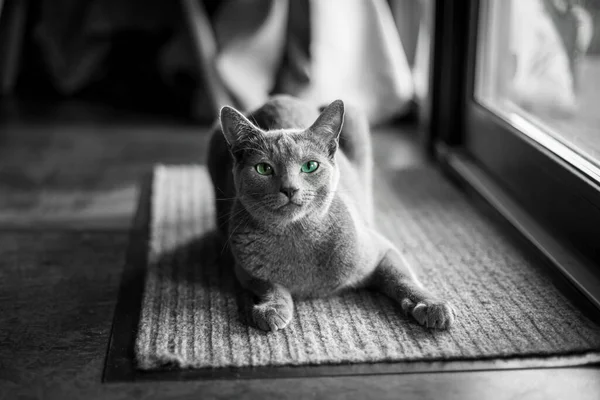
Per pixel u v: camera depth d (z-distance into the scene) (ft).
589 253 3.67
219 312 3.42
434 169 5.05
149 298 3.53
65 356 3.16
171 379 3.00
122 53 6.98
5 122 6.05
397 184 4.80
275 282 3.44
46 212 4.48
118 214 4.44
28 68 7.16
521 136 4.30
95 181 4.91
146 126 5.95
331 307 3.43
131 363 3.10
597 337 3.19
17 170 5.08
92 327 3.36
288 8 5.53
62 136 5.73
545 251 3.79
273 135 3.28
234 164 3.40
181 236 4.10
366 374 3.01
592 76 4.44
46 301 3.56
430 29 5.20
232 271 3.76
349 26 5.46
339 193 3.49
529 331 3.24
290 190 3.20
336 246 3.37
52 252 4.00
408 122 5.96
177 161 5.22
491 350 3.12
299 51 5.52
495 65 4.96
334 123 3.31
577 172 3.75
